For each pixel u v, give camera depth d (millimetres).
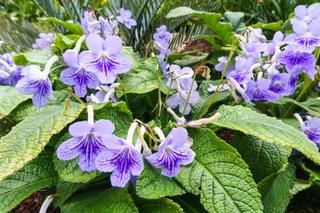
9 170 159
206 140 204
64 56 203
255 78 272
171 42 425
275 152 219
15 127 190
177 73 249
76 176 184
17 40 427
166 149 180
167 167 179
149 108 274
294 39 237
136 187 181
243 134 234
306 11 246
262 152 222
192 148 206
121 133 204
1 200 194
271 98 248
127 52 272
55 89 273
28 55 282
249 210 173
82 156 174
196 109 262
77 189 210
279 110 285
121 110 215
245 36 272
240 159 188
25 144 172
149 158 177
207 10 441
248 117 210
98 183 222
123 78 252
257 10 519
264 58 312
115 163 168
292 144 178
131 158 169
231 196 178
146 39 417
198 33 427
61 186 208
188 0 425
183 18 429
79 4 414
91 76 213
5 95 240
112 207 181
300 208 268
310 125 237
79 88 214
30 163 214
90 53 198
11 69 289
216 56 387
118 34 348
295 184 242
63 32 423
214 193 181
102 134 171
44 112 208
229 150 193
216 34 373
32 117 201
